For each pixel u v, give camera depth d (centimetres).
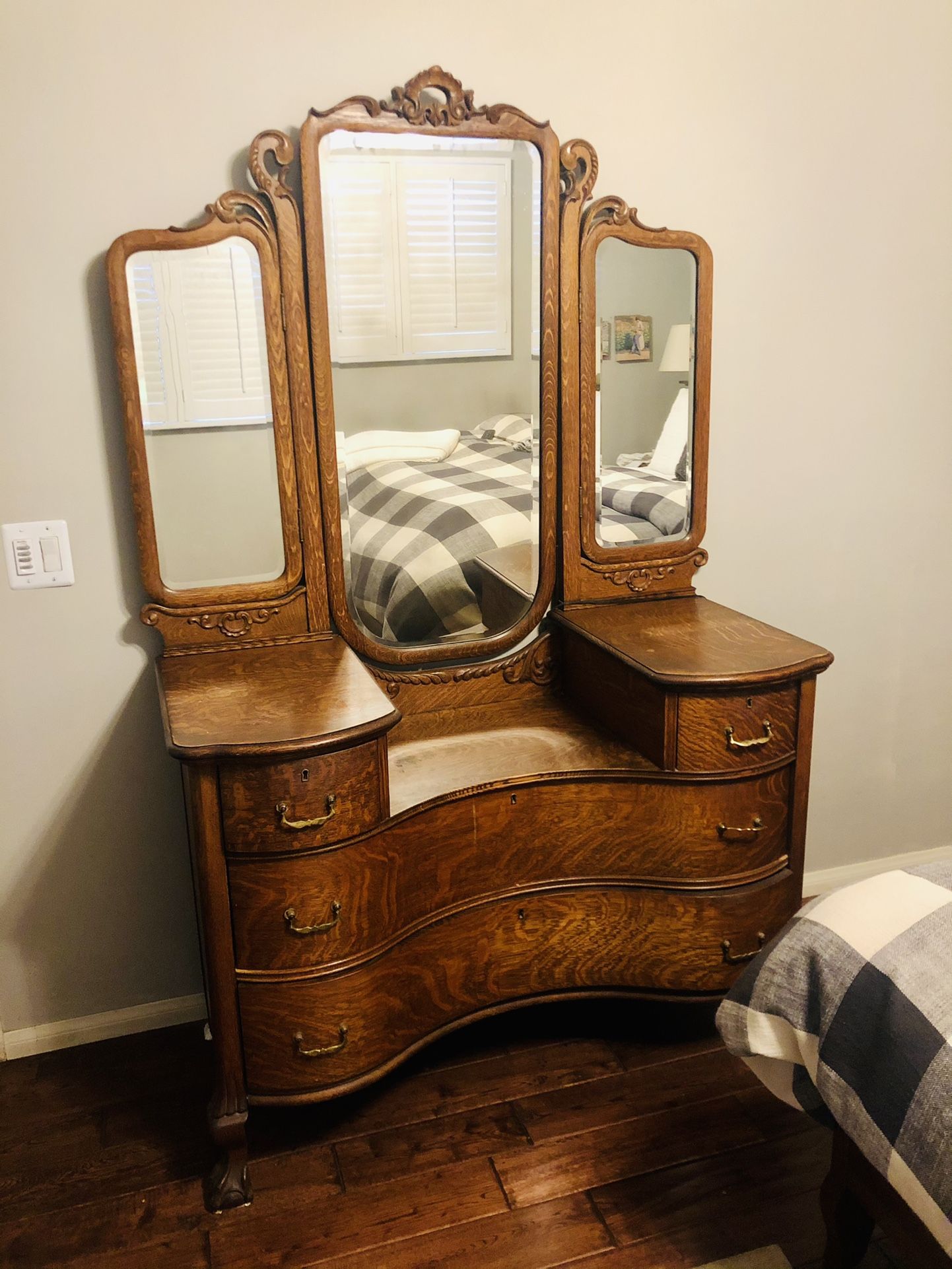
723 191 222
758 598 252
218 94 187
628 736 207
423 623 217
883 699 270
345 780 171
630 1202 180
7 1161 193
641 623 218
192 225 184
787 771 204
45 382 191
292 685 187
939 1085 127
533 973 206
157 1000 230
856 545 256
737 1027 156
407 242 196
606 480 222
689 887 204
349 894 177
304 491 201
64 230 185
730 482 241
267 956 176
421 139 192
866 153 231
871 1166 148
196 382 191
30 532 196
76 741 210
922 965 138
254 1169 189
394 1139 195
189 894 225
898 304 243
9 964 218
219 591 202
